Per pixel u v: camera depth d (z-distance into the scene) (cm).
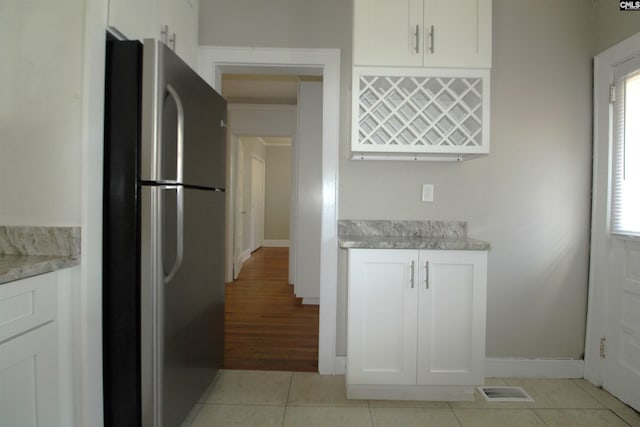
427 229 229
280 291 439
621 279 205
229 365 240
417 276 189
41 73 136
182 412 160
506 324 232
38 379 120
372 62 194
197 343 176
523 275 231
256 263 623
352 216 231
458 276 190
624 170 205
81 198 134
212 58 228
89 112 135
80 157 135
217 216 202
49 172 135
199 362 179
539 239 231
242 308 371
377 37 195
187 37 210
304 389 210
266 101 473
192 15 217
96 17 137
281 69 237
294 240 473
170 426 149
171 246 149
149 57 138
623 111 206
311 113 394
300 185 392
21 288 113
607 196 215
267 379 222
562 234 231
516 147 230
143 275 139
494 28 228
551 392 212
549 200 231
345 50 230
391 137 199
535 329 232
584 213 230
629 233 201
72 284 134
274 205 858
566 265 231
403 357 191
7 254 134
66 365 133
